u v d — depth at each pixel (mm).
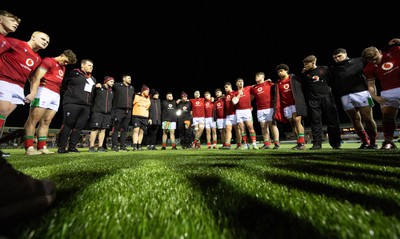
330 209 618
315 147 4617
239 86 6535
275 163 1780
